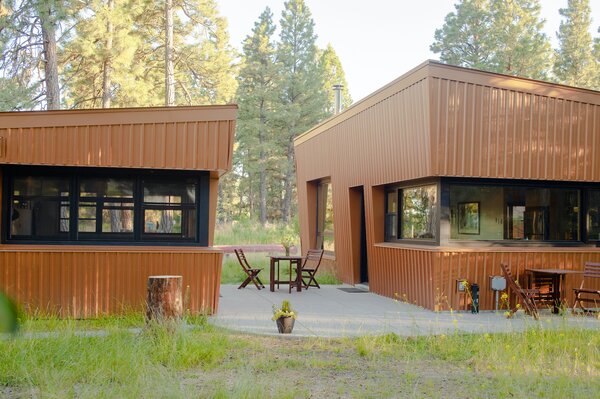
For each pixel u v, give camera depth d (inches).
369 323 373.4
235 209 1878.7
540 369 265.7
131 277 371.2
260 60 1544.0
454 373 265.4
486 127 427.8
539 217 458.3
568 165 450.9
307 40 1582.2
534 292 394.0
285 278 650.2
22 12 667.4
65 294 362.9
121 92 968.3
